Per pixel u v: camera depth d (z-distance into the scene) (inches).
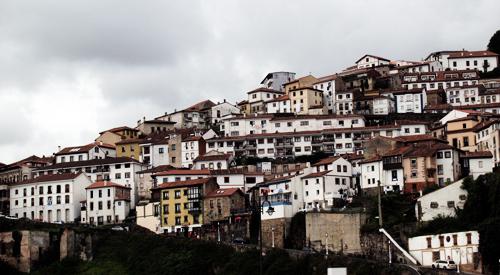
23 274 7755.9
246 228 7647.6
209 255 7165.4
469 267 6063.0
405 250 6481.3
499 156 7401.6
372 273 5930.1
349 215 6894.7
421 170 7490.2
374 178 7780.5
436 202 6722.4
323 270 6195.9
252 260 6727.4
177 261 7234.3
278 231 7475.4
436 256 6259.8
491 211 6289.4
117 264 7691.9
